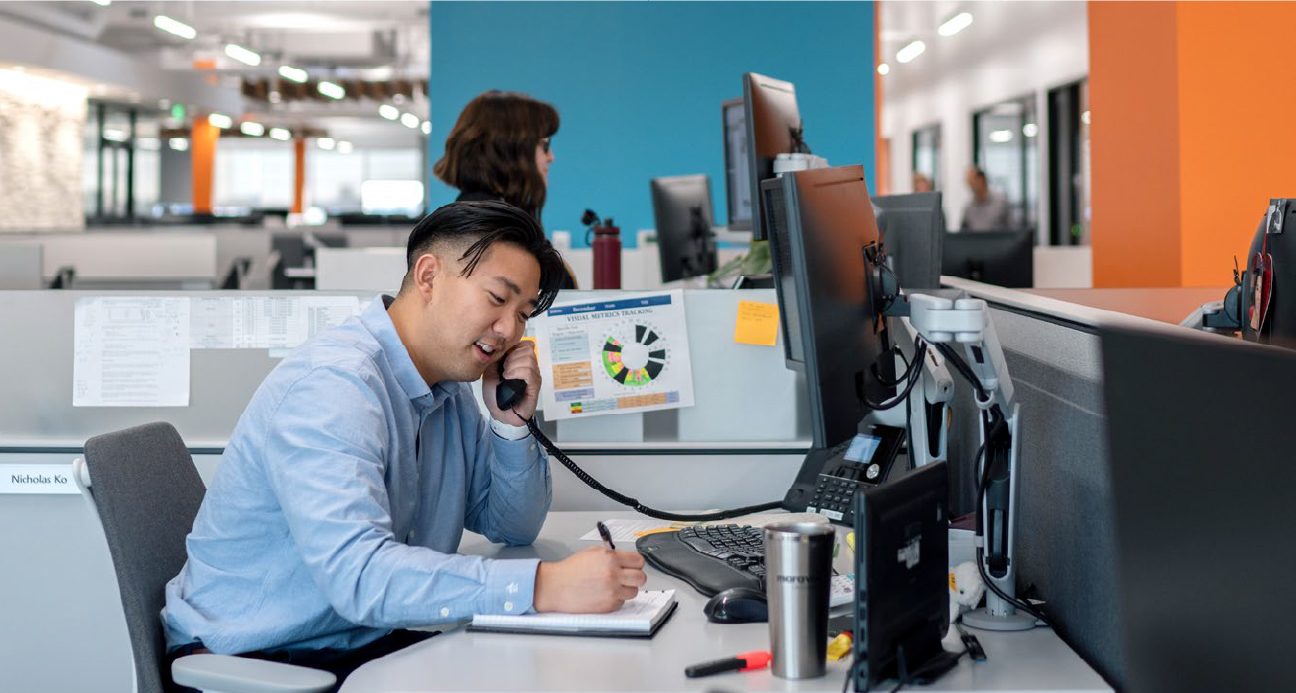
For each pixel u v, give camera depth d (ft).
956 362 4.58
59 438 7.77
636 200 24.22
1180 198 16.58
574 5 24.00
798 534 3.96
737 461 7.55
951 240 14.33
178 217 42.32
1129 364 3.80
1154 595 3.82
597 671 4.13
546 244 5.24
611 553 4.73
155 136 61.41
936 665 4.06
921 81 40.19
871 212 5.57
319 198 75.82
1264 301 6.16
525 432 6.07
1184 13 16.35
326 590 4.62
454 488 5.82
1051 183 31.07
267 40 44.42
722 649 4.38
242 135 70.33
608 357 7.55
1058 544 4.75
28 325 7.75
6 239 31.78
